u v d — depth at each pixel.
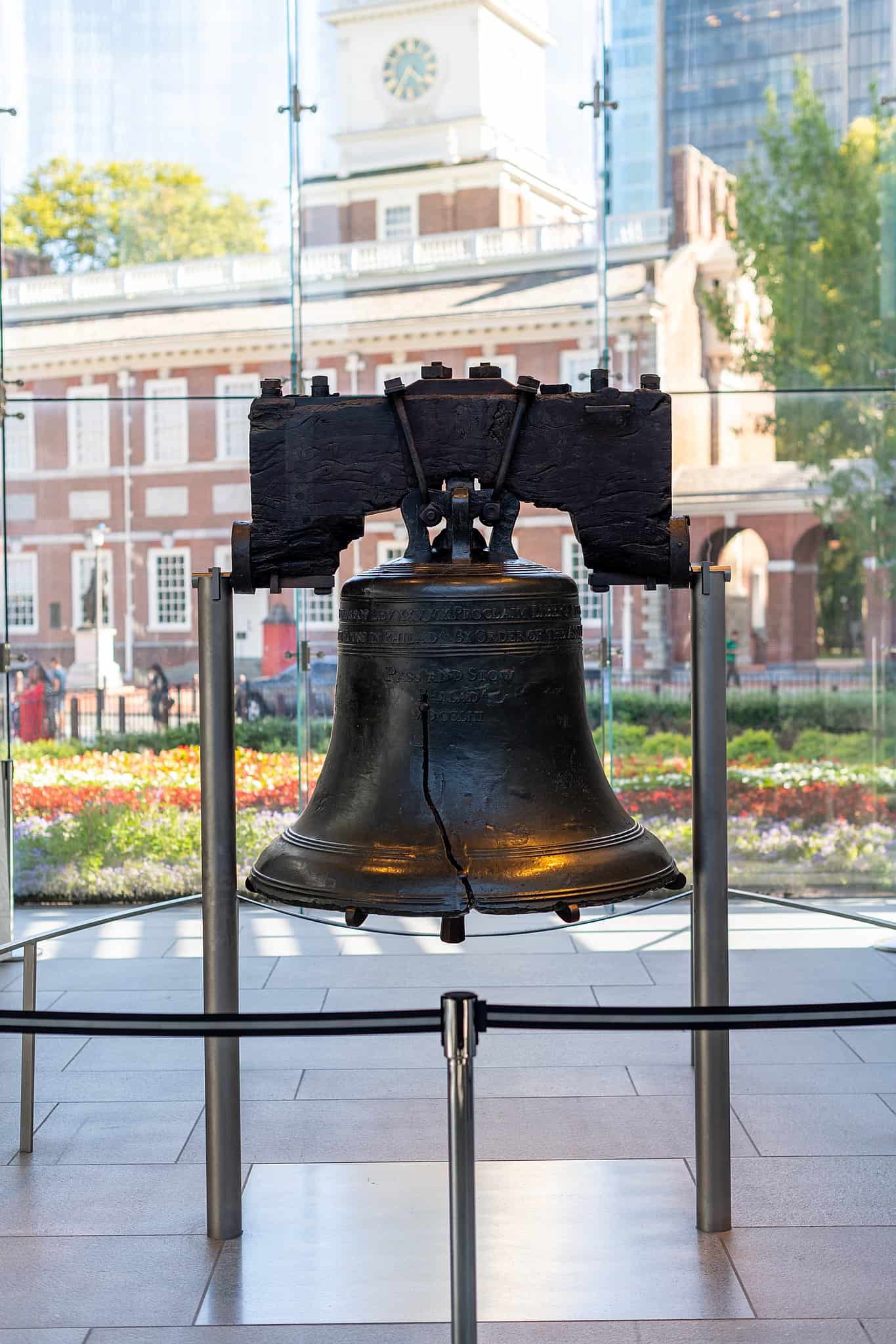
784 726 8.40
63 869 8.56
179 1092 5.09
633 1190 4.12
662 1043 5.59
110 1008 6.10
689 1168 4.28
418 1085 5.12
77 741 8.57
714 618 3.62
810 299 8.24
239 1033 2.96
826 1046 5.50
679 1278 3.56
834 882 8.40
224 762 3.68
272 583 3.16
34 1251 3.78
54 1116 4.85
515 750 2.99
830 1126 4.63
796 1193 4.08
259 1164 4.35
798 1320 3.36
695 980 3.75
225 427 8.52
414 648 2.96
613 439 3.05
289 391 8.53
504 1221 3.91
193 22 8.25
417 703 2.97
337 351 8.91
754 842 8.45
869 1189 4.11
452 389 3.05
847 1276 3.57
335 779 3.11
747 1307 3.42
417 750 2.97
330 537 3.10
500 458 3.04
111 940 7.50
